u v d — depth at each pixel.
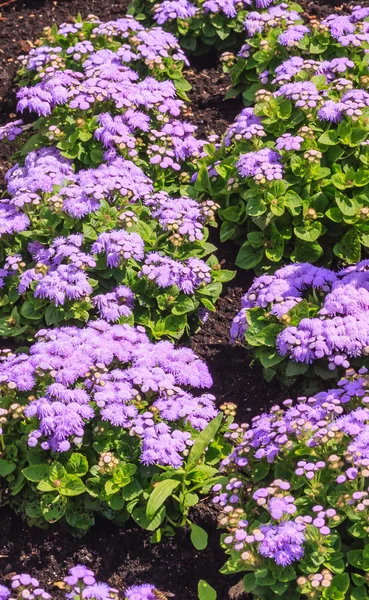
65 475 6.61
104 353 7.04
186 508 6.67
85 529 6.77
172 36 9.97
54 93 8.80
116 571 6.63
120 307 7.54
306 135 8.24
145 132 8.95
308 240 8.09
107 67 9.19
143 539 6.75
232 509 6.11
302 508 6.14
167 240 8.10
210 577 6.56
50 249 7.85
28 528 6.86
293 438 6.42
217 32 10.38
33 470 6.68
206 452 6.90
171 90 9.23
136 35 9.80
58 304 7.57
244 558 5.76
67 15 11.28
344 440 6.32
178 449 6.58
